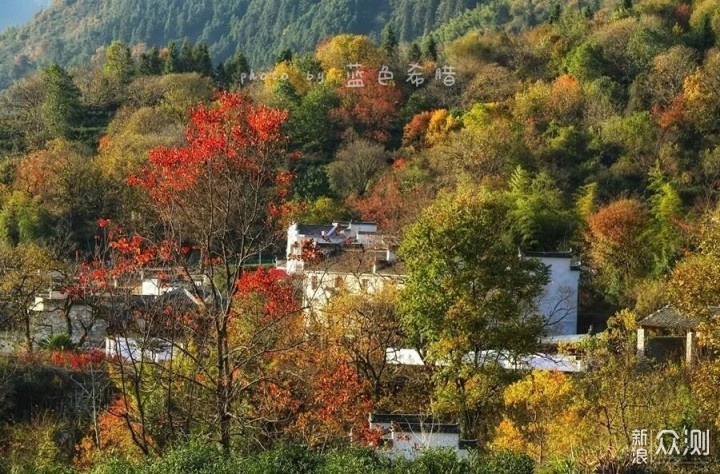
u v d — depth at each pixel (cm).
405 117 10200
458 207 3797
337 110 9875
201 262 3020
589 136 8875
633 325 4272
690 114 8738
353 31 18212
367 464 2609
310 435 3150
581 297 6241
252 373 3353
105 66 12262
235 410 3098
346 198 8281
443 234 3706
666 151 8238
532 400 3356
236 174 2898
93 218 7431
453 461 2595
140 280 3688
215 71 12456
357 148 8931
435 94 10525
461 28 15800
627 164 8300
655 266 6188
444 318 3681
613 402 3106
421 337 3919
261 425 3169
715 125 8650
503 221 4534
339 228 6606
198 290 3148
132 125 9612
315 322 3828
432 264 3706
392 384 4206
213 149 2828
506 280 3750
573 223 6994
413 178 8206
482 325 3669
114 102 10962
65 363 4331
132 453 3108
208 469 2566
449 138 9044
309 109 9644
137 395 2872
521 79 10694
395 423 3019
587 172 8306
